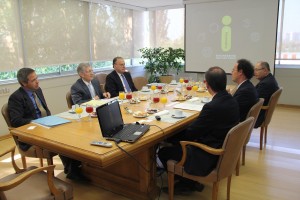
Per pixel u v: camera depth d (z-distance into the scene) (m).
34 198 1.51
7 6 3.72
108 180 2.34
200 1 5.30
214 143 1.86
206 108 1.84
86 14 5.05
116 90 3.60
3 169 2.81
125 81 3.77
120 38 5.98
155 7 6.44
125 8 6.01
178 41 6.41
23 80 2.37
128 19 6.16
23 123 2.26
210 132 1.87
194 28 5.50
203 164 1.81
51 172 1.51
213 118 1.82
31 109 2.43
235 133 1.68
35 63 4.20
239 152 1.90
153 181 2.20
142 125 1.93
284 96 5.27
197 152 1.83
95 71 5.39
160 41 6.70
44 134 1.85
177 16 6.30
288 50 5.18
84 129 1.95
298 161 2.88
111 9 5.63
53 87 4.47
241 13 4.98
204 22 5.37
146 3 5.92
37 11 4.15
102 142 1.63
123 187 2.26
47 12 4.30
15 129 2.01
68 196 1.61
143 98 2.96
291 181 2.46
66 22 4.66
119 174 2.26
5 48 3.75
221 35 5.25
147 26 6.80
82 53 5.06
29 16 4.04
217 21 5.23
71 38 4.79
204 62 5.53
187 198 2.20
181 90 3.46
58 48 4.56
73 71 5.01
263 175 2.58
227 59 5.27
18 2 3.87
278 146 3.31
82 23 4.98
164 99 2.55
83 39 5.05
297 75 5.07
